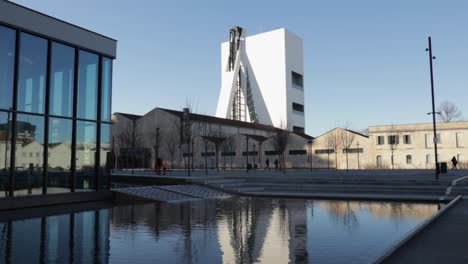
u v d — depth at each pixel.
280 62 90.56
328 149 63.69
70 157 17.41
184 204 16.75
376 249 7.83
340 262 6.77
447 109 73.00
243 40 96.00
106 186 19.14
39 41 16.33
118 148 63.94
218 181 24.08
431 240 8.20
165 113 63.59
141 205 16.42
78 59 18.03
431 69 26.02
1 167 14.55
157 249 7.84
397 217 12.52
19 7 15.41
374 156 60.81
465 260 6.53
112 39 19.91
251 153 67.12
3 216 12.93
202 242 8.55
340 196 19.14
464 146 56.47
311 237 9.15
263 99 92.06
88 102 18.52
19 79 15.34
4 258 7.01
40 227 10.56
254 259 7.02
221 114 92.62
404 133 59.72
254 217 12.59
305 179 25.30
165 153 63.06
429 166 57.84
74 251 7.62
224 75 94.81
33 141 15.79
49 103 16.52
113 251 7.65
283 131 66.19
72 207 15.70
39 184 15.94
